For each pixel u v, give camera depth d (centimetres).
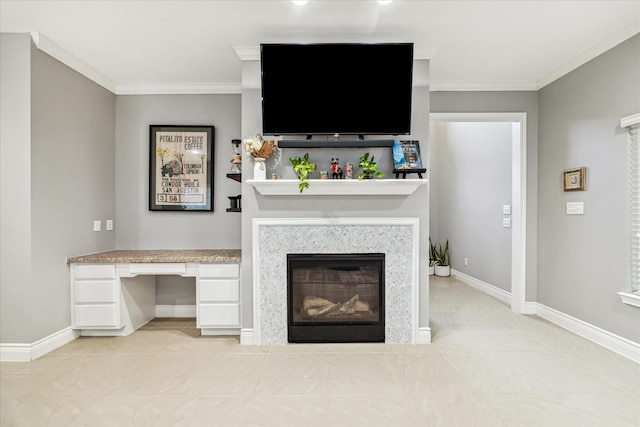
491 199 464
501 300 434
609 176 276
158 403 204
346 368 247
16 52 257
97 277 302
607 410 195
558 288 337
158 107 363
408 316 292
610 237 277
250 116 290
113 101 357
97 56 299
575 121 311
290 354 271
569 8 232
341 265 290
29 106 257
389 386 222
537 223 368
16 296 259
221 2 225
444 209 625
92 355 271
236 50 285
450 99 365
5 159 258
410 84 273
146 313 352
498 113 365
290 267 289
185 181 361
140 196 364
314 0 224
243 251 293
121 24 249
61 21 244
